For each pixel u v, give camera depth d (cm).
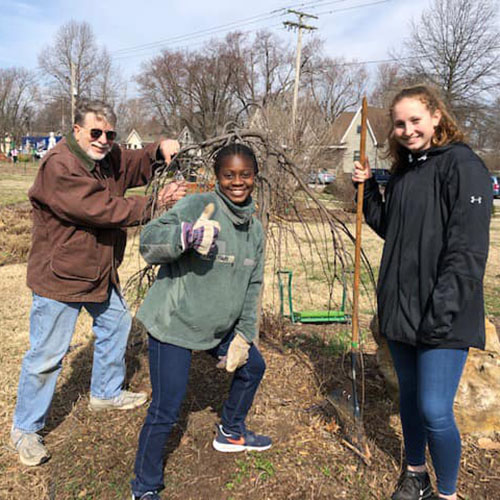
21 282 672
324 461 279
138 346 440
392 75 4228
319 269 820
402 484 251
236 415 281
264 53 4878
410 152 238
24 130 7262
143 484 243
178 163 331
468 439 302
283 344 444
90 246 280
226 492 255
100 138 271
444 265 207
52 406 341
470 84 3042
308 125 1084
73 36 5372
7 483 266
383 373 342
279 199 369
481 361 313
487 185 205
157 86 5681
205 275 237
